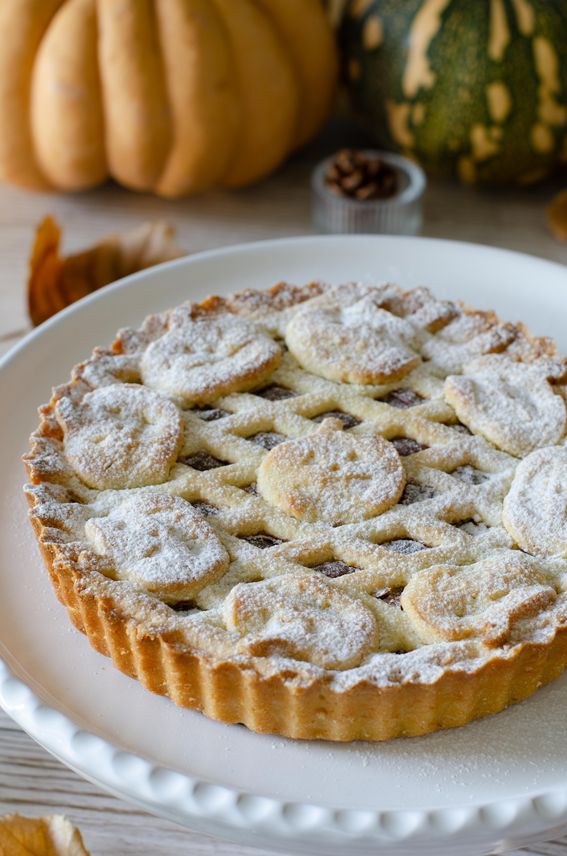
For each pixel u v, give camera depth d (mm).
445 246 1093
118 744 851
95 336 1038
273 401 949
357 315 980
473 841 819
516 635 847
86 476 902
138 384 957
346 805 831
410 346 969
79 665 883
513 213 1218
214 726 860
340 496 894
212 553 870
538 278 1076
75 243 1178
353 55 1206
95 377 950
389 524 886
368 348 957
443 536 883
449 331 986
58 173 1184
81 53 1127
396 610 861
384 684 828
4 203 1215
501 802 820
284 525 888
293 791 836
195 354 957
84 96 1137
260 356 952
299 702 832
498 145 1178
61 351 1026
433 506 895
